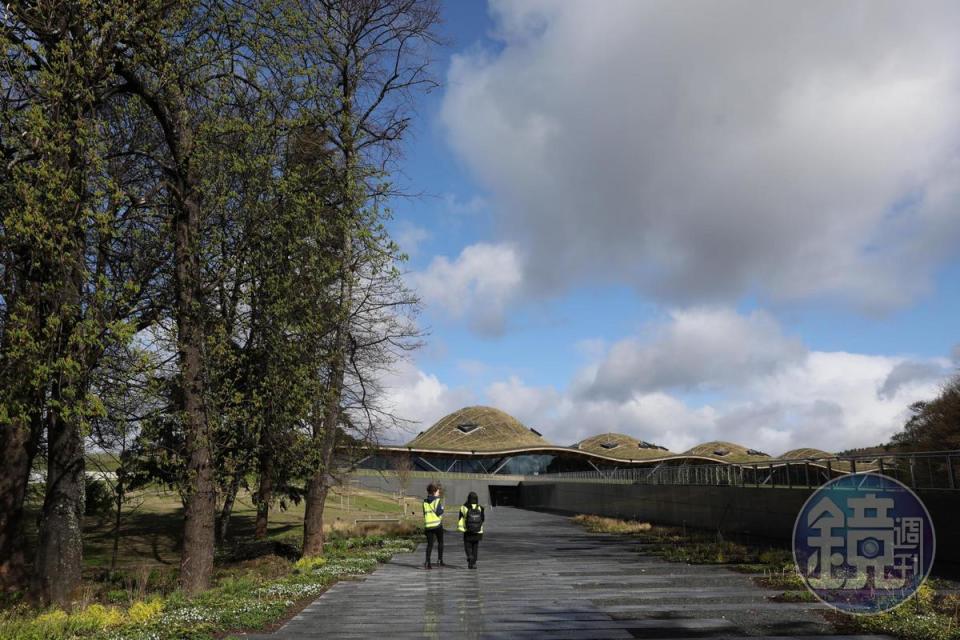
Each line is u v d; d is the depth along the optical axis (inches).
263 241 601.6
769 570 613.9
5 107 454.9
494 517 2368.4
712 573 617.9
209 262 580.4
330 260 661.3
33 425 649.0
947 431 1534.2
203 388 568.7
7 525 681.6
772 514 962.1
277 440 672.4
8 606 559.8
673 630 369.1
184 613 417.4
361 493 3068.4
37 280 445.1
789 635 350.0
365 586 566.6
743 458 4921.3
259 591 509.0
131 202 543.5
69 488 563.8
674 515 1411.2
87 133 449.1
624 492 1838.1
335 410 814.5
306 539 819.4
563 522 1939.0
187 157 566.6
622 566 697.6
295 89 627.8
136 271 557.9
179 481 573.3
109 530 1317.7
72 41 474.0
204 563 561.0
